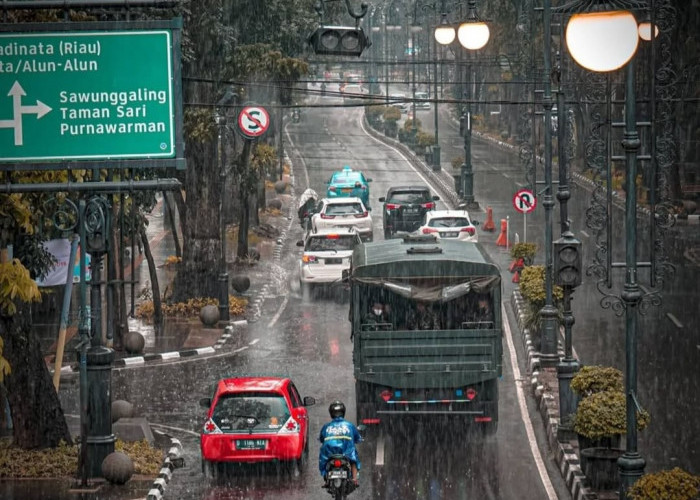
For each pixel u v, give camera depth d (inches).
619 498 1670.8
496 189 6870.1
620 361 2817.4
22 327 2122.3
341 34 2096.5
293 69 3924.7
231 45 3784.5
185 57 3486.7
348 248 3907.5
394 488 1939.0
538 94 4333.2
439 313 2224.4
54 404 2185.0
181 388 2753.4
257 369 2923.2
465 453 2165.4
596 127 2070.6
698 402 2440.9
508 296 3855.8
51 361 3024.1
